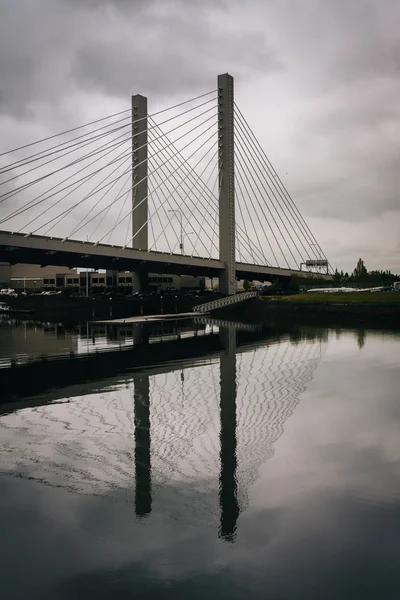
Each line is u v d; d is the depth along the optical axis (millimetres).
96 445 20547
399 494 15453
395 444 20047
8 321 96625
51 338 62062
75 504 15273
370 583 11297
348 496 15383
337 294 107062
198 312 114938
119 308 114562
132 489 16219
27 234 74062
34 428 22859
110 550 12750
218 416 24766
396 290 116312
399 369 37156
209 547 12828
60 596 11062
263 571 11812
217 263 115500
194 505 15109
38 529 13820
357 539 12953
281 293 126812
